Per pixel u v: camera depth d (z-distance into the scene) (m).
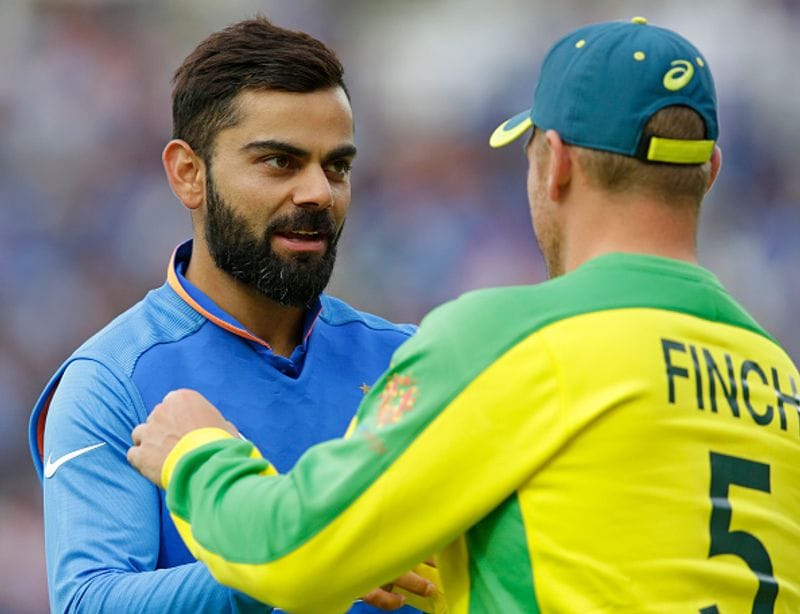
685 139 7.15
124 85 46.44
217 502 7.16
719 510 6.98
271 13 48.91
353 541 6.75
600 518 6.79
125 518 8.59
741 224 43.47
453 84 46.69
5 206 43.34
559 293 7.10
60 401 9.05
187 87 9.25
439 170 45.03
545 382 6.83
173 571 8.15
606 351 6.91
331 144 9.04
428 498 6.75
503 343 6.88
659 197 7.26
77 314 41.75
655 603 6.78
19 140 44.91
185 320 9.27
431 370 6.88
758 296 42.84
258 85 8.95
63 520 8.63
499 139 7.88
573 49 7.36
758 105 44.78
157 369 9.05
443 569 7.26
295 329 9.62
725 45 45.25
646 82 7.12
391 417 6.87
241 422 9.09
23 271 41.97
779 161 44.38
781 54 45.38
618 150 7.17
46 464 8.98
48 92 45.72
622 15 46.97
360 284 42.75
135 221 43.59
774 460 7.26
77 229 43.22
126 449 8.80
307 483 6.88
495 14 47.78
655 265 7.23
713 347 7.25
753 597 7.00
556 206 7.46
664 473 6.89
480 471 6.76
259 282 9.07
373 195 44.38
